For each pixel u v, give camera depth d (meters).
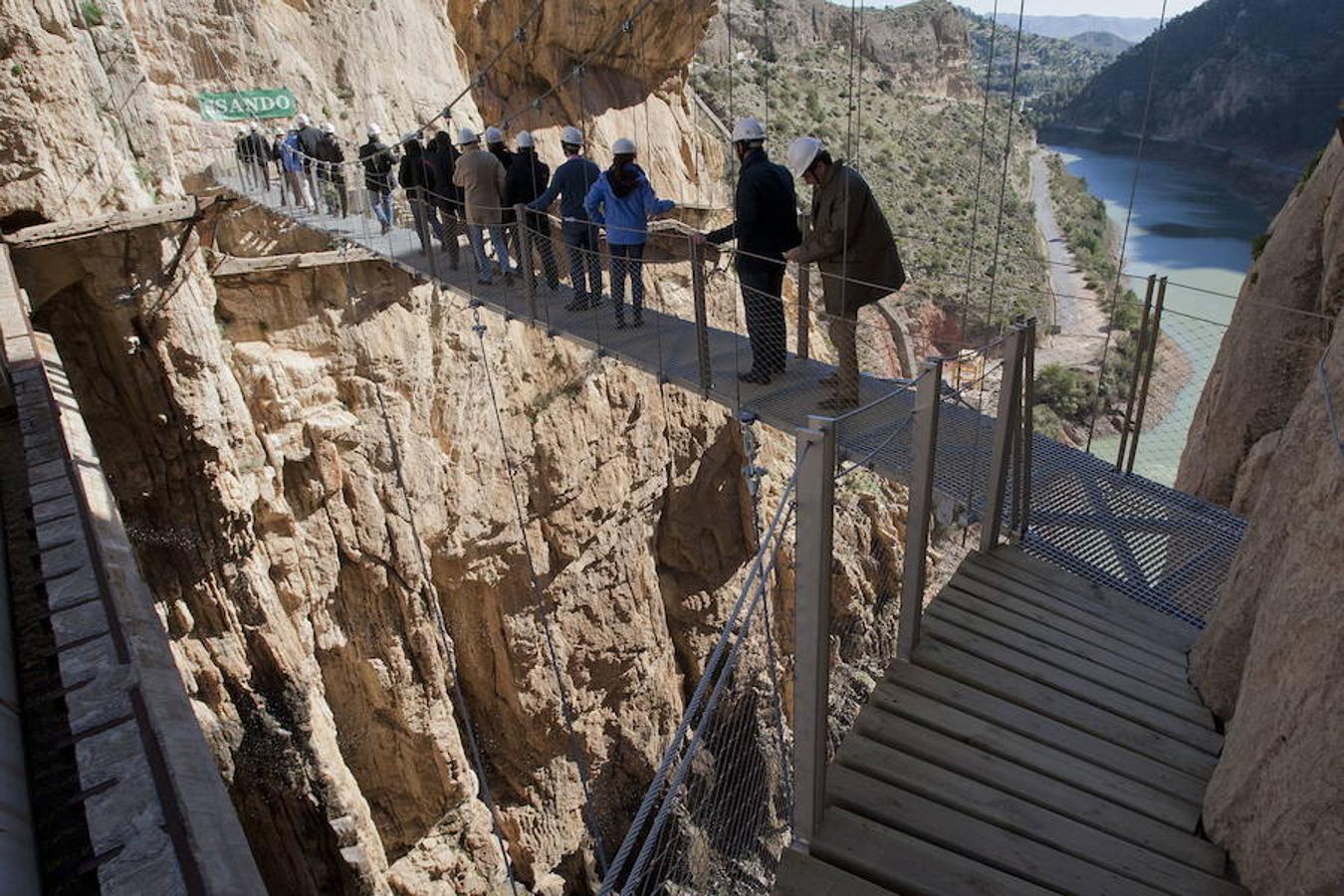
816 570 3.22
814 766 3.44
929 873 3.39
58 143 10.62
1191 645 5.12
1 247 9.48
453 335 17.06
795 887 3.35
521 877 19.31
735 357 6.64
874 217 5.31
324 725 14.24
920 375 4.13
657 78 28.67
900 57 66.25
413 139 11.13
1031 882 3.40
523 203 8.80
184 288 11.77
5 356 6.24
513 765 19.44
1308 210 9.64
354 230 12.75
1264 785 3.37
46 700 2.65
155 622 3.15
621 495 21.27
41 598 3.24
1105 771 4.04
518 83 25.27
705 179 31.98
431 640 16.55
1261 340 9.88
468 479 17.61
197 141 16.38
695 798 15.09
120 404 11.73
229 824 2.13
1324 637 3.17
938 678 4.52
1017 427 5.48
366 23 19.59
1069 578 5.56
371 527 15.52
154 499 12.18
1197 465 11.16
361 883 14.12
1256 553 4.41
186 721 2.53
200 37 16.39
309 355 14.74
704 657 24.64
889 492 25.08
